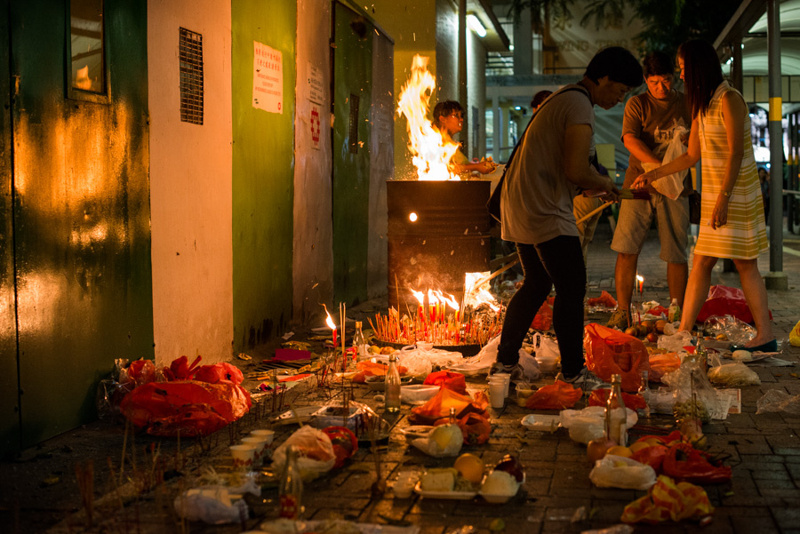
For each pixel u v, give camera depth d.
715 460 3.86
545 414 5.04
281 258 7.80
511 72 36.78
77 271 4.64
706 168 6.59
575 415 4.52
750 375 5.69
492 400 5.20
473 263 7.67
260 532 3.02
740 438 4.46
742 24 12.39
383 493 3.64
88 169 4.72
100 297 4.86
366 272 10.79
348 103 9.78
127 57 5.10
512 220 5.54
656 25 23.53
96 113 4.79
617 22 33.81
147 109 5.34
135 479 3.77
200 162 6.09
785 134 29.38
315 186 8.73
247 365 6.61
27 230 4.24
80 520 3.38
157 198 5.48
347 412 4.48
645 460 3.83
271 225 7.52
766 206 26.41
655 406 5.09
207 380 5.16
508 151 32.28
